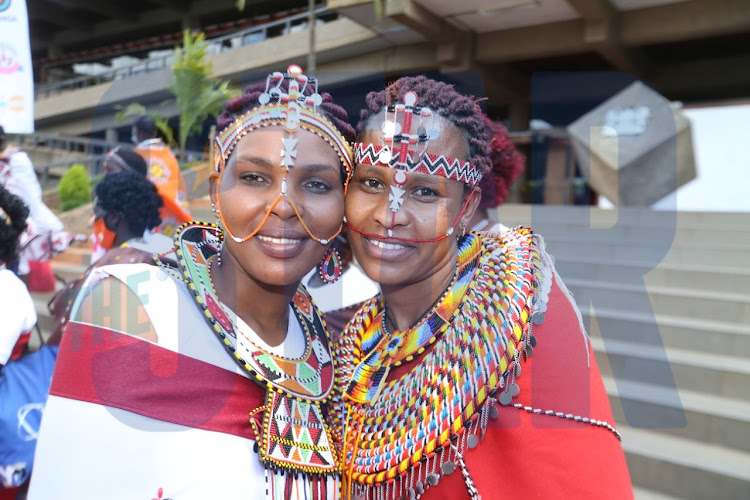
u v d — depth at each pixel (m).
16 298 1.35
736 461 1.98
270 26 6.25
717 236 3.14
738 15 5.64
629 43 6.25
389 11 4.76
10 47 1.41
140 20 12.41
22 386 1.28
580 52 6.12
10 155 1.72
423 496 0.85
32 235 1.69
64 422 0.82
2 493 1.25
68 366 0.84
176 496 0.83
